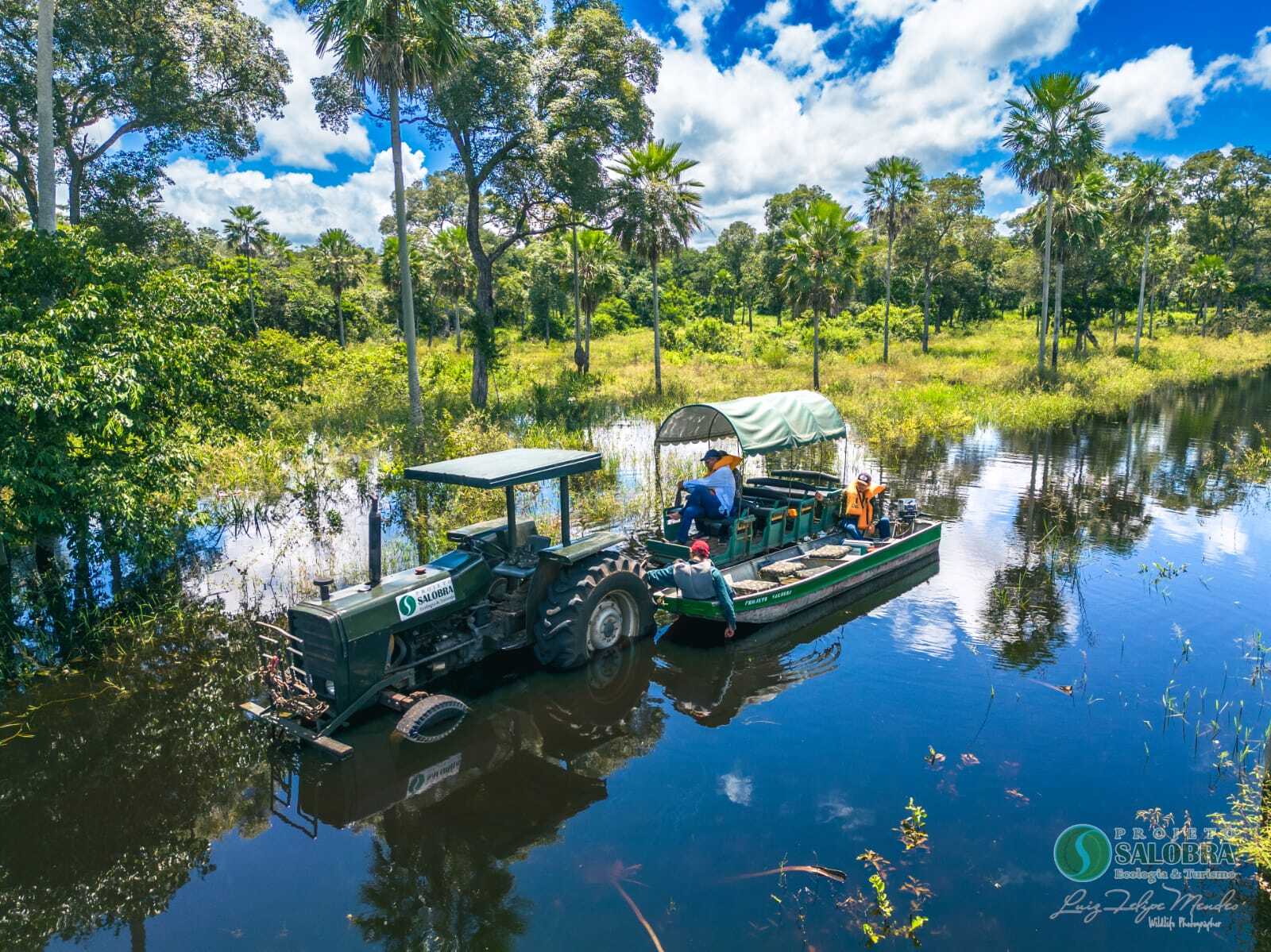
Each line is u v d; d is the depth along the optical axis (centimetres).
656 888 381
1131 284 4166
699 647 686
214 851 420
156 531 833
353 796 469
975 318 5562
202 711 581
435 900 378
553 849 412
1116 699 570
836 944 341
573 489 1261
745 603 695
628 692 601
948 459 1536
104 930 364
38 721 568
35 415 724
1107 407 2270
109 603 796
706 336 4222
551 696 596
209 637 711
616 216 2419
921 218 4138
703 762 494
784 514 914
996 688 590
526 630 651
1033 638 685
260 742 537
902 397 2342
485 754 513
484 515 1083
